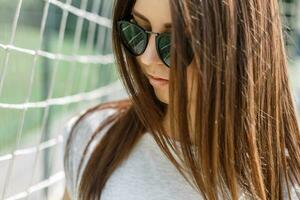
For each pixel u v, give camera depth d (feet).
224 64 3.31
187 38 3.25
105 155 3.95
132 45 3.58
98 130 4.18
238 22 3.35
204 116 3.39
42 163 6.65
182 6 3.16
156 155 3.86
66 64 10.77
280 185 3.73
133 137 3.94
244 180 3.60
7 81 11.87
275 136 3.67
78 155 4.24
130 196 3.81
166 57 3.39
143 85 3.76
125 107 4.31
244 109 3.45
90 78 9.89
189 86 3.43
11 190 6.42
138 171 3.85
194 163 3.58
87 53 9.63
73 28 10.93
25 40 14.85
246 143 3.51
